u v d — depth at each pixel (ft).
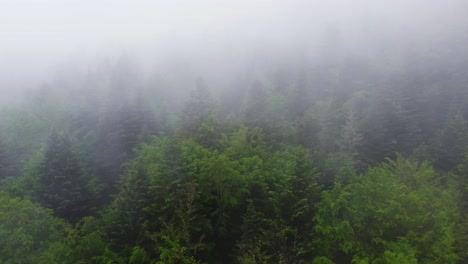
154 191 56.75
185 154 60.85
